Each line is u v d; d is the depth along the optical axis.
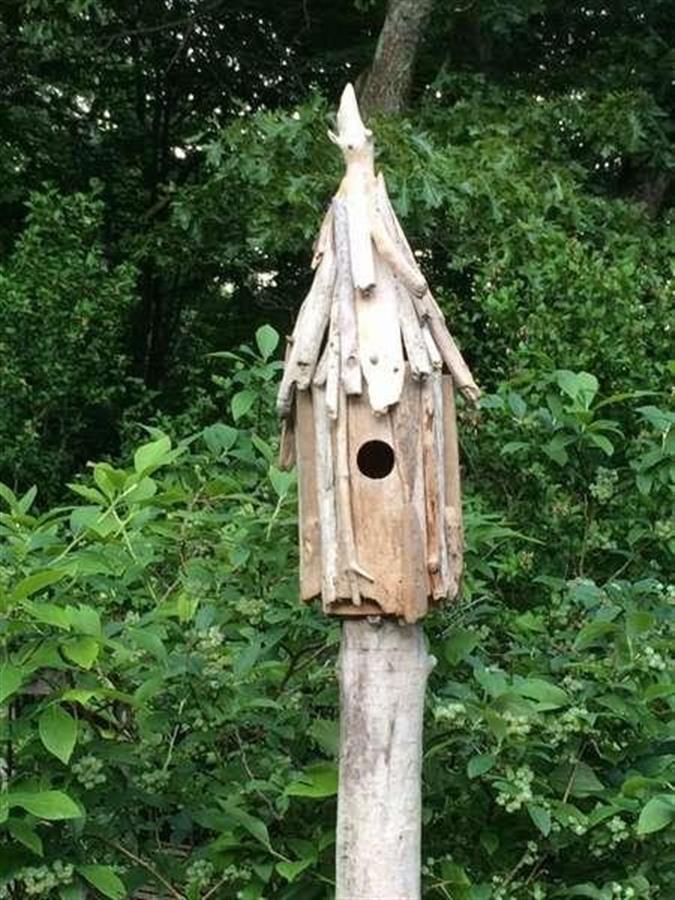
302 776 3.17
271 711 3.52
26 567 3.20
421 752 2.95
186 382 13.07
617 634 3.39
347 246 2.93
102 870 3.01
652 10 11.19
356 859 2.84
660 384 5.21
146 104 14.18
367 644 2.85
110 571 3.38
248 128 9.32
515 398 4.20
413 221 8.64
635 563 4.33
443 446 2.92
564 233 8.12
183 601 3.48
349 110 3.12
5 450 9.47
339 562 2.82
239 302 12.77
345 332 2.84
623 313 5.52
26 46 11.86
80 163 13.85
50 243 9.78
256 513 3.75
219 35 12.89
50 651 2.94
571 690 3.36
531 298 5.77
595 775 3.35
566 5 11.50
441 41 11.24
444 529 2.89
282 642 3.56
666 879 3.29
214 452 4.07
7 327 9.47
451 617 3.60
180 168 14.30
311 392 2.91
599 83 10.97
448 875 3.15
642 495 4.10
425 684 2.96
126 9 12.52
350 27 12.62
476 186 8.45
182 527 3.85
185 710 3.37
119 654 3.29
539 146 9.80
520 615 3.96
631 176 11.26
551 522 4.39
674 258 8.56
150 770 3.34
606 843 3.20
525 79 11.28
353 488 2.81
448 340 2.95
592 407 4.33
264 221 9.13
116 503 3.62
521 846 3.35
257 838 3.14
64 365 9.56
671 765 3.35
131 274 9.91
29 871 2.97
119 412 10.90
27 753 3.05
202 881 3.20
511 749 3.23
